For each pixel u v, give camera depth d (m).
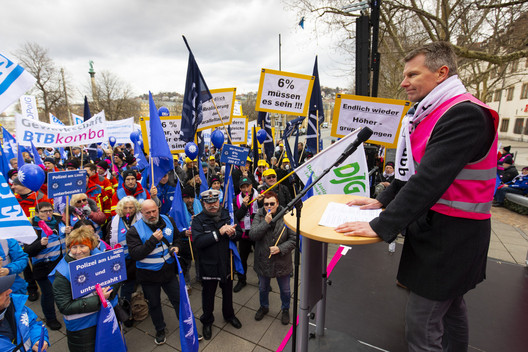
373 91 5.47
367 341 2.85
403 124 1.45
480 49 9.41
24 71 2.89
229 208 3.94
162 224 3.21
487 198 1.23
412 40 12.80
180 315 2.71
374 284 3.88
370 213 1.50
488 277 4.03
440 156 1.11
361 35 5.15
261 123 6.48
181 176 6.33
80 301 2.45
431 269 1.26
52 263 3.39
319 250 1.98
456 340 1.72
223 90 4.88
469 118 1.11
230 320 3.37
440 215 1.24
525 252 5.03
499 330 2.96
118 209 3.71
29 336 2.03
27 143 4.87
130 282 3.67
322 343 2.64
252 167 7.88
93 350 2.57
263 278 3.44
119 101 31.45
